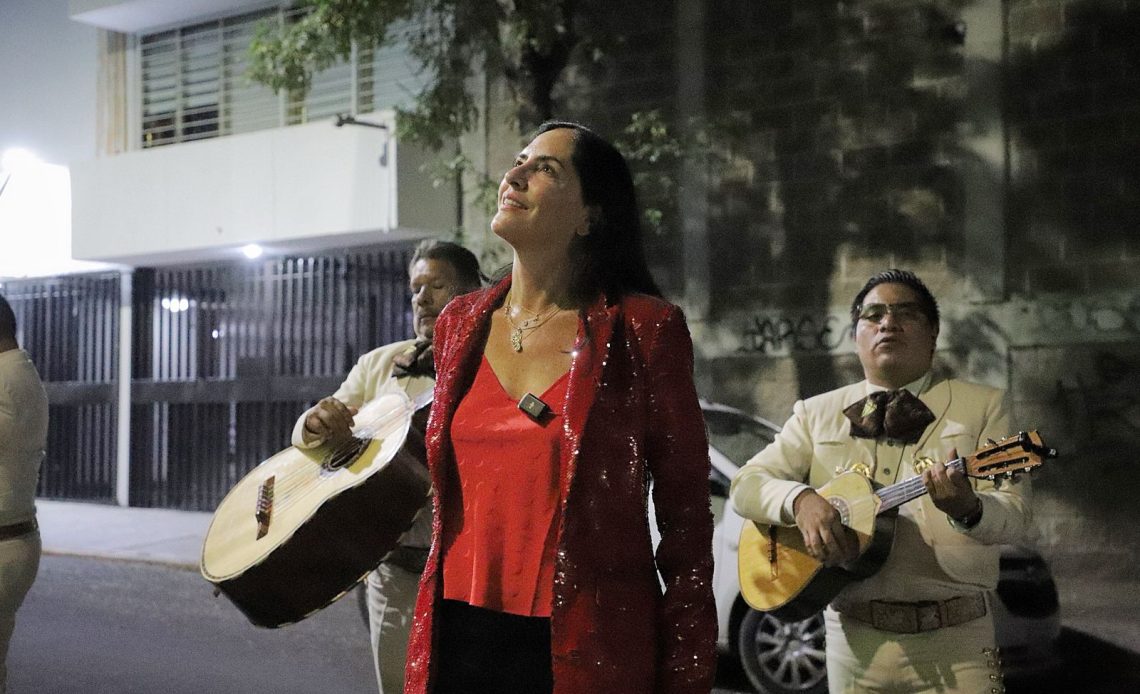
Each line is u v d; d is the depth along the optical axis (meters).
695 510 2.14
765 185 11.16
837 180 10.81
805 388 10.92
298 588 3.09
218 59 14.88
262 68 11.13
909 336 3.54
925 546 3.29
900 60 10.51
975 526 3.11
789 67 11.05
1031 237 9.88
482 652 2.14
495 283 2.46
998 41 10.02
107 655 7.61
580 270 2.27
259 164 13.18
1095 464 9.53
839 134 10.80
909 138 10.46
